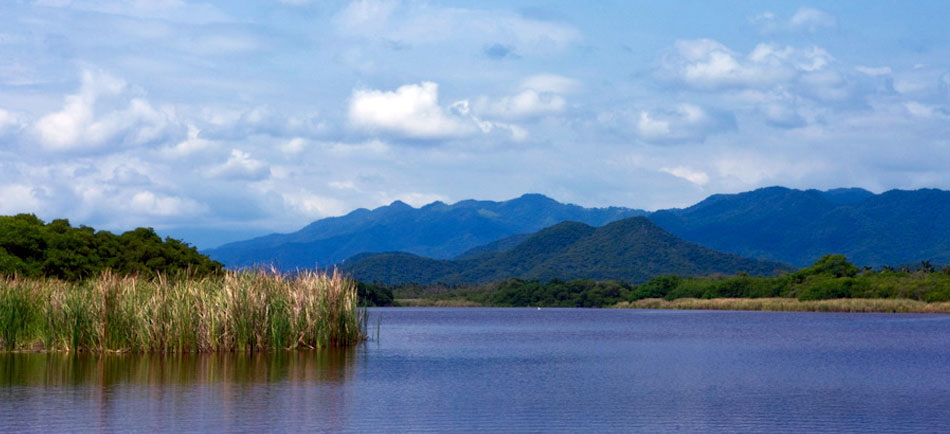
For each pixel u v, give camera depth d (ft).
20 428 73.10
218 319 131.54
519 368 126.00
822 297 487.61
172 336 129.49
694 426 77.36
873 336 210.38
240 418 78.54
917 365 131.44
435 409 85.15
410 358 138.31
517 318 380.99
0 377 103.24
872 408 87.25
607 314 453.99
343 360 127.85
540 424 77.82
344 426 75.77
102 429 72.84
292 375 108.37
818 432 74.95
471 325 289.12
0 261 186.80
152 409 82.58
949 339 196.54
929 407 88.22
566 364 132.87
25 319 132.87
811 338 203.31
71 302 130.21
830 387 103.65
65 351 130.11
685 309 577.84
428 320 343.26
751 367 128.77
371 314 429.38
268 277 141.79
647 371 122.52
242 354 130.52
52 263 199.00
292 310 139.54
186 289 134.41
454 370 122.01
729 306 533.96
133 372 108.58
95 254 215.92
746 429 76.28
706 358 145.07
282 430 73.36
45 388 94.94
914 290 438.81
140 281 138.82
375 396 93.30
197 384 99.14
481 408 86.07
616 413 83.82
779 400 92.84
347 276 157.17
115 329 129.08
